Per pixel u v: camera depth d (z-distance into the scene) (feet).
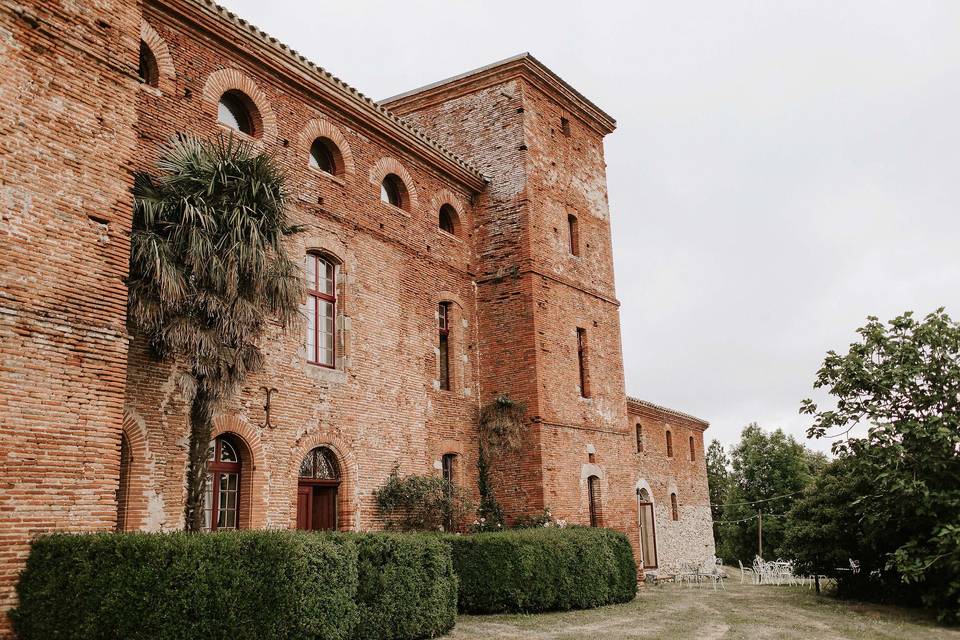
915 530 60.29
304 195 57.77
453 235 75.77
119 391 36.32
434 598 45.11
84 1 37.86
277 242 43.47
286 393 53.57
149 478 43.39
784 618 56.90
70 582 31.42
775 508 168.96
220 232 41.01
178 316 39.42
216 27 51.44
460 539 56.34
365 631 40.11
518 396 72.33
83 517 34.04
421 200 70.74
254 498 49.85
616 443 82.58
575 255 82.94
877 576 70.69
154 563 31.89
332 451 57.11
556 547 59.47
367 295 62.28
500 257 75.82
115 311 36.81
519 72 78.43
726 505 176.55
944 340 58.85
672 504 121.08
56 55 36.22
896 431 58.44
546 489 69.77
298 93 58.75
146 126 46.60
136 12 40.68
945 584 56.29
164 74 48.44
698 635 47.52
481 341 75.31
